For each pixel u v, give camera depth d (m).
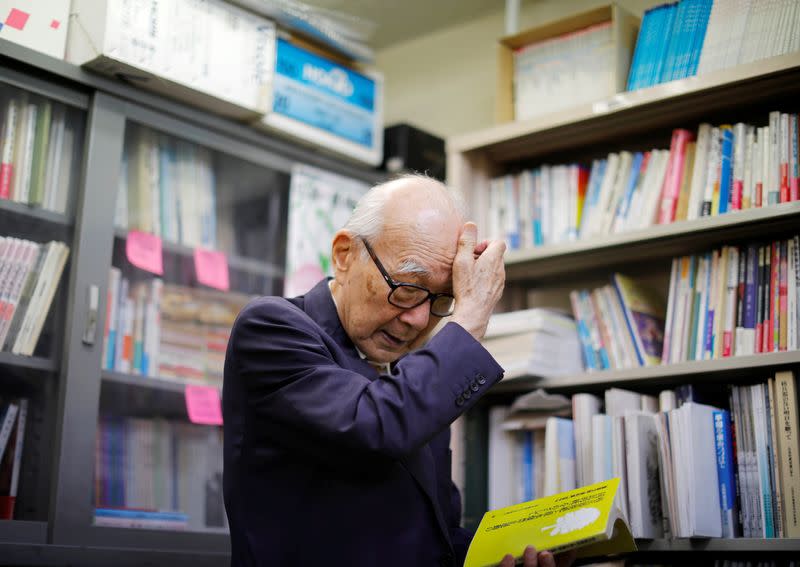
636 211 2.23
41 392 2.07
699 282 2.11
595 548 1.46
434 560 1.38
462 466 2.32
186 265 2.47
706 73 2.09
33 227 2.12
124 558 2.05
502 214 2.50
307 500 1.36
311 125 2.61
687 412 1.88
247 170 2.60
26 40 2.12
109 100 2.24
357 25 2.67
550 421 2.10
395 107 3.30
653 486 1.93
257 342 1.38
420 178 1.52
